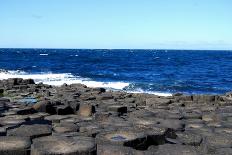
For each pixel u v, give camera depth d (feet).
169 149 18.51
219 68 197.36
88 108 34.78
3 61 236.43
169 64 232.73
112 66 203.10
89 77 127.65
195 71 173.37
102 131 22.22
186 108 40.45
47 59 279.90
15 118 29.35
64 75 129.08
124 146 18.13
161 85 102.94
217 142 20.84
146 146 19.89
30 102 43.68
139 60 291.17
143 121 27.48
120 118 29.60
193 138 22.16
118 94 57.21
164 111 35.47
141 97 54.34
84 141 17.99
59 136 19.45
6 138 18.51
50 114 34.32
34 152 16.37
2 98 48.65
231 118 31.19
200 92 96.32
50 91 60.03
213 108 40.04
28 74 129.59
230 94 59.16
